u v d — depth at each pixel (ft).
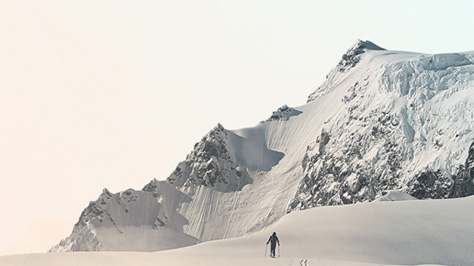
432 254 240.12
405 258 233.35
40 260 165.07
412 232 259.80
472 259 238.89
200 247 235.61
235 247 235.61
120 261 168.55
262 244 241.35
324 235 249.75
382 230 259.80
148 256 179.42
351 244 241.55
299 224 268.21
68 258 168.96
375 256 230.07
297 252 227.61
